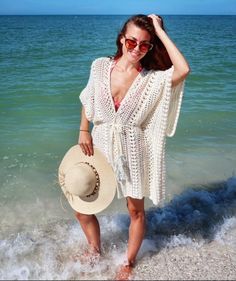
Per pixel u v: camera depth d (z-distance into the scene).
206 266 3.43
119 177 3.12
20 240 3.79
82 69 16.59
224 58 21.77
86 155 3.28
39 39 37.91
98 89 3.06
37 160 5.77
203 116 8.37
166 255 3.59
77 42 33.91
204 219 4.28
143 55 2.95
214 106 9.38
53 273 3.30
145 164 3.21
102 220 4.20
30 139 6.71
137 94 2.98
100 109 3.08
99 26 84.94
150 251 3.65
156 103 3.05
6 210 4.37
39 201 4.59
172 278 3.27
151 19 2.97
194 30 65.75
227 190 4.99
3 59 20.50
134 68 3.01
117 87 3.01
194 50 27.38
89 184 3.18
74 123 7.83
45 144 6.47
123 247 3.72
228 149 6.38
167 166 5.62
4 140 6.61
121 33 3.02
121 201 4.62
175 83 2.97
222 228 4.06
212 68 17.12
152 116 3.12
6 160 5.71
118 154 3.10
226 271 3.37
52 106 9.31
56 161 5.77
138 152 3.13
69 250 3.64
